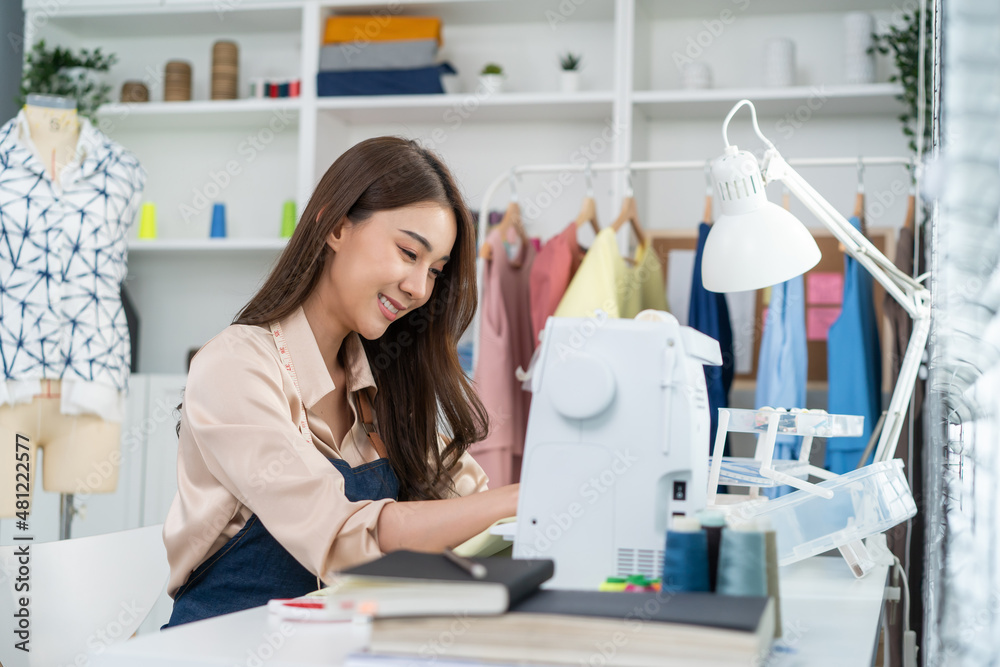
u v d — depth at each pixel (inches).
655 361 36.5
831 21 121.5
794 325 93.5
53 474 95.0
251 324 51.4
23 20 133.2
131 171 100.3
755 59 123.4
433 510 41.8
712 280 54.4
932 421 40.8
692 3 120.8
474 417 62.7
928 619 41.1
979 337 36.8
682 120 125.5
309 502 42.1
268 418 45.7
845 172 119.7
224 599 47.6
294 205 127.3
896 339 92.3
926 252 76.5
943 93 37.1
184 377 119.3
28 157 94.3
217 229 132.3
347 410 57.6
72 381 93.4
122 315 98.7
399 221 51.1
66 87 123.0
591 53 129.1
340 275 52.3
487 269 100.2
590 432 36.6
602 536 36.2
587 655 25.9
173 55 140.4
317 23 125.8
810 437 53.7
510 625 26.5
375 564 29.4
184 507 47.7
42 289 92.1
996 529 37.3
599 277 94.3
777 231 53.4
